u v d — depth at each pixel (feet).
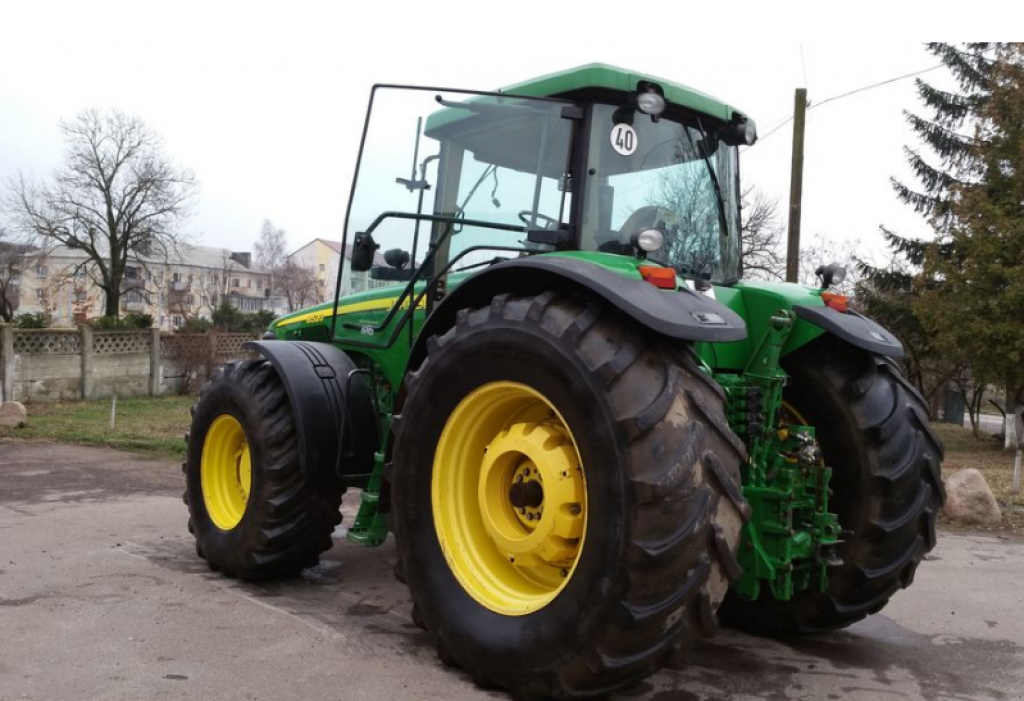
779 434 11.59
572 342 9.70
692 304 9.87
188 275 230.27
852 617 12.60
